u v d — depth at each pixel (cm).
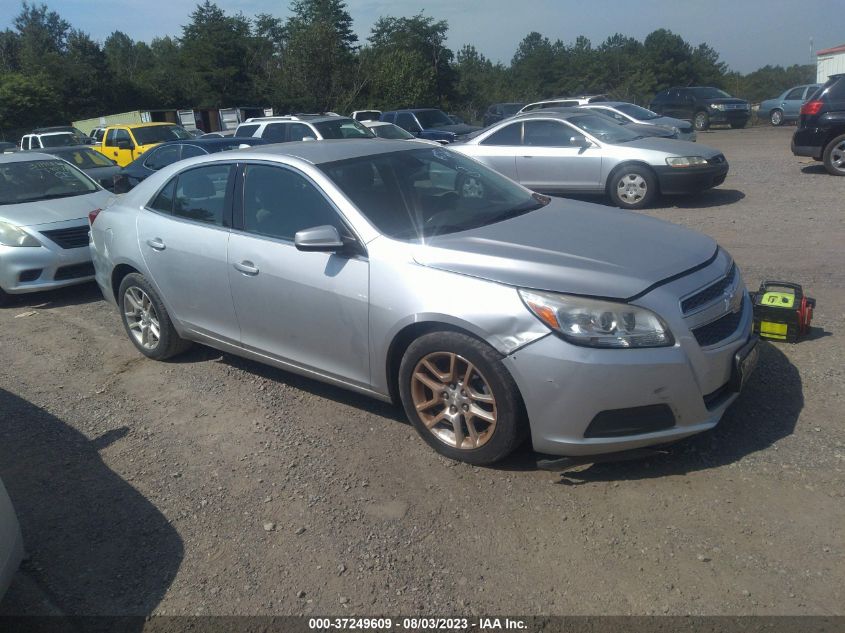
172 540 333
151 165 1383
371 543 320
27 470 405
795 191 1127
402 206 420
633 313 328
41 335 654
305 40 4341
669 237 400
